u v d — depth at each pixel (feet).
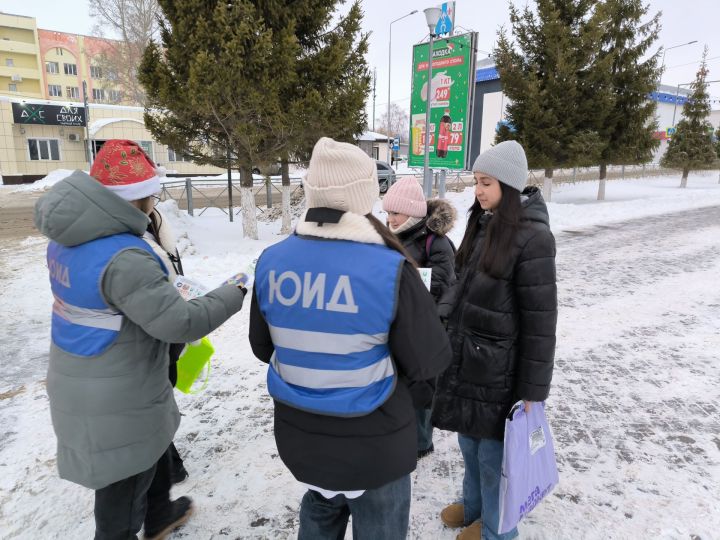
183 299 5.41
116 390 5.42
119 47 107.76
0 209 52.49
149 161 5.63
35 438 10.37
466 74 37.76
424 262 8.85
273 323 4.75
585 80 47.98
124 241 5.23
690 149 77.97
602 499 8.46
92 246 5.11
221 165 31.63
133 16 101.09
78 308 5.26
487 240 6.23
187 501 8.07
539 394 6.01
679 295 20.93
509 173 5.96
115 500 5.97
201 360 7.60
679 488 8.76
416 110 43.19
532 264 5.91
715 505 8.27
